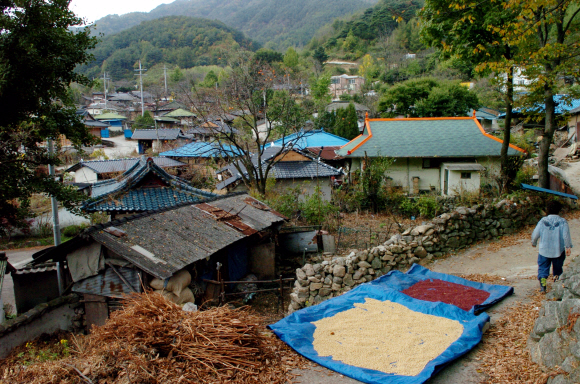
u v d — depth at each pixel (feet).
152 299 17.58
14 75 28.14
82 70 333.62
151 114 203.51
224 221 37.19
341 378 14.98
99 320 29.76
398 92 130.52
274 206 56.75
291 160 76.33
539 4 32.01
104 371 14.28
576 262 18.40
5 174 31.04
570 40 44.60
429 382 14.74
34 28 28.84
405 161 73.46
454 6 40.86
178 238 31.42
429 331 18.30
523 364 15.31
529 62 38.83
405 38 247.09
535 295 22.72
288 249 46.47
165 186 48.06
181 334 15.76
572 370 12.73
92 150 139.13
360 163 77.10
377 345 17.16
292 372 15.48
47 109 33.50
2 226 37.52
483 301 22.02
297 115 78.23
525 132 100.12
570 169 64.28
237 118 110.93
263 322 29.22
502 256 32.60
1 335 26.00
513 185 51.83
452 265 31.55
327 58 262.47
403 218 61.67
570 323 13.83
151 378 14.02
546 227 22.75
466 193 59.67
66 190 34.22
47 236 75.46
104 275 29.30
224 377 14.58
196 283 31.63
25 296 38.99
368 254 29.63
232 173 80.48
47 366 14.98
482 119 126.41
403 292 23.75
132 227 30.55
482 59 46.55
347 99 181.27
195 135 141.28
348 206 66.28
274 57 186.70
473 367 15.76
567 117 45.29
